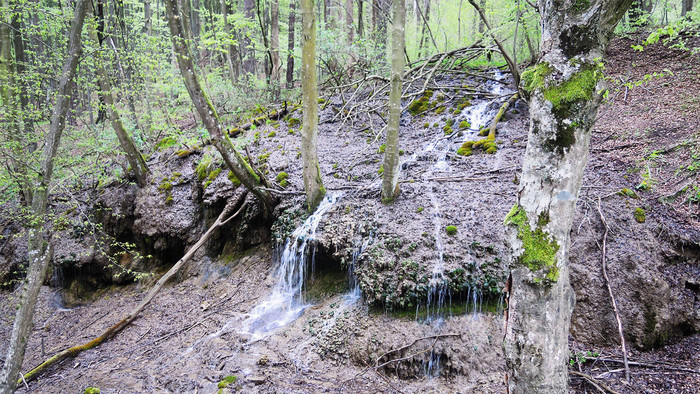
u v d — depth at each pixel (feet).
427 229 18.92
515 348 9.46
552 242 9.02
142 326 23.47
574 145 8.77
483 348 15.60
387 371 16.17
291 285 22.72
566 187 8.91
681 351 15.24
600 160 22.71
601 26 8.48
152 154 34.68
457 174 23.08
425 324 16.76
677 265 16.85
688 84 27.45
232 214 26.86
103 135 31.48
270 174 26.86
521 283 9.30
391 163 20.40
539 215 9.08
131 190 31.50
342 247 20.16
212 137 22.24
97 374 19.10
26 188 19.77
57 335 25.14
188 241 28.96
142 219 30.19
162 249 29.89
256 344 19.12
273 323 20.49
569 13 8.58
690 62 29.55
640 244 17.11
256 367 17.40
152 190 30.94
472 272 17.04
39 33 20.77
